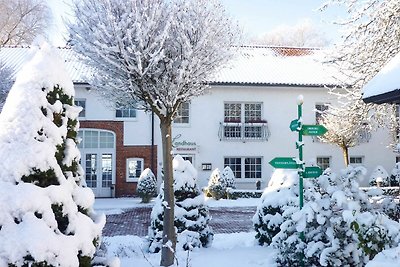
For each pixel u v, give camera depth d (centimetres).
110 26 720
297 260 779
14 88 464
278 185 1085
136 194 2536
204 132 2586
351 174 809
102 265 497
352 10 1120
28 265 405
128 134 2548
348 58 1162
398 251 577
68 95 491
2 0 3881
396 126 1359
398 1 1044
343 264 726
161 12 750
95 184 2538
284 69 2803
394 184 2566
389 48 1111
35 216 423
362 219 689
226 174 2475
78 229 453
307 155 2653
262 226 1084
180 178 1042
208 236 1065
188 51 740
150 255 975
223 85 2558
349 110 1276
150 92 788
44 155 442
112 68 761
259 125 2620
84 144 2527
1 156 434
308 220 735
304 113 2644
